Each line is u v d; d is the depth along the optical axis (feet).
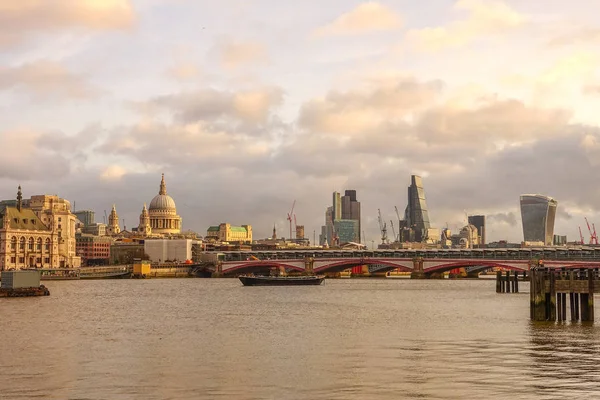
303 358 278.46
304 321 435.94
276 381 234.17
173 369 255.70
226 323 424.46
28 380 236.43
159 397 212.64
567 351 290.97
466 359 273.13
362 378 238.07
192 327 399.85
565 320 392.06
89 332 373.81
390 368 255.29
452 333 357.41
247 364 265.75
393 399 209.46
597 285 378.12
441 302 625.41
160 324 418.92
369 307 565.53
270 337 347.97
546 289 390.21
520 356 279.28
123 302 644.69
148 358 279.90
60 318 462.19
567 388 221.66
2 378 239.91
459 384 227.81
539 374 242.58
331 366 260.21
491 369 252.01
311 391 219.61
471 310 520.42
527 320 420.36
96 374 246.47
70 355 288.30
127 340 337.31
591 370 249.55
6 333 369.09
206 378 239.30
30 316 477.36
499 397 210.79
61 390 221.66
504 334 347.97
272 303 628.69
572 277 382.63
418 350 297.33
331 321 434.71
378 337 344.28
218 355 287.48
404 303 614.75
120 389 223.10
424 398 210.38
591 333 346.33
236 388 224.12
